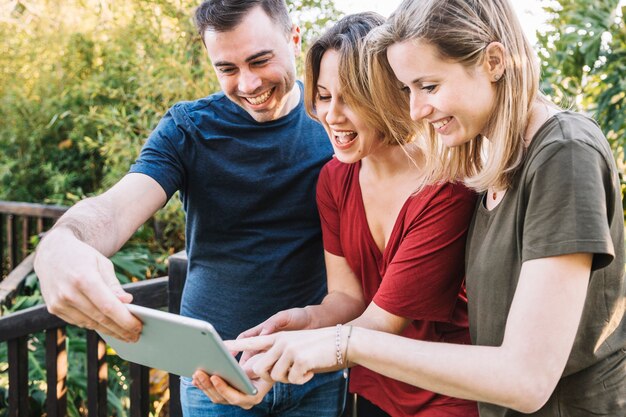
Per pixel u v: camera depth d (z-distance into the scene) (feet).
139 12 13.30
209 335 3.40
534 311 3.29
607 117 8.19
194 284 5.86
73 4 15.65
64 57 15.24
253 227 5.65
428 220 4.46
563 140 3.37
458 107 3.56
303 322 4.93
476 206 4.22
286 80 5.33
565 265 3.29
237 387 3.88
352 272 5.37
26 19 16.08
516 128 3.58
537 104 3.71
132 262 12.28
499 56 3.53
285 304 5.73
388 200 4.85
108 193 4.97
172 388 7.25
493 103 3.62
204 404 5.71
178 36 12.47
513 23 3.61
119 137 12.74
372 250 4.99
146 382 7.64
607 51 8.25
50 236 4.10
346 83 4.46
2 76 15.61
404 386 4.85
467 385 3.41
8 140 15.47
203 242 5.76
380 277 5.06
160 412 10.58
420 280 4.50
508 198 3.67
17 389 7.68
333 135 4.77
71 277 3.66
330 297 5.27
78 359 9.84
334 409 6.04
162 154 5.37
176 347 3.76
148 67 12.57
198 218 5.68
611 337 3.74
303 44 11.37
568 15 8.26
